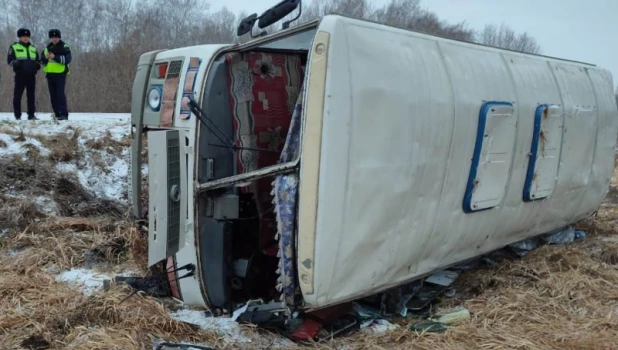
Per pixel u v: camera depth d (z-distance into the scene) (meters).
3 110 16.62
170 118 4.20
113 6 29.95
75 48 25.98
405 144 3.81
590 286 5.04
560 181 5.68
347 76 3.46
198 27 30.00
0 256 5.36
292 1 4.13
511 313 4.48
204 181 4.04
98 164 8.30
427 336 4.03
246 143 4.25
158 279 4.61
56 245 5.57
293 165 3.52
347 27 3.53
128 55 20.62
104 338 3.64
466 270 5.43
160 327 3.92
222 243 4.11
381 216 3.75
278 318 4.01
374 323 4.27
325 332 4.02
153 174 3.83
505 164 4.79
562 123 5.54
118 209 7.27
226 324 4.09
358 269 3.74
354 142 3.51
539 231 5.76
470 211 4.51
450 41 4.49
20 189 7.05
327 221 3.46
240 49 4.24
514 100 4.82
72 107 17.64
